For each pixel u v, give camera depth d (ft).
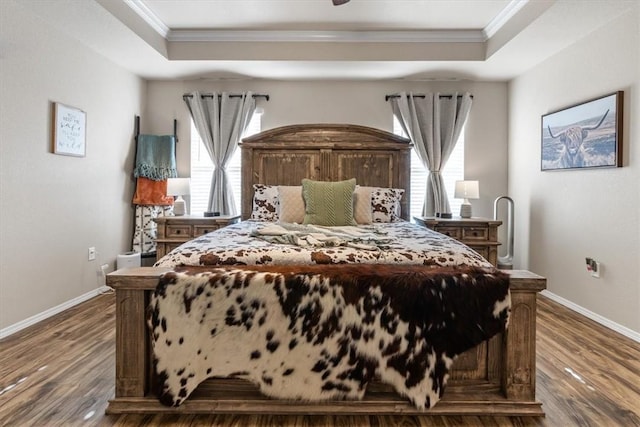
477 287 5.34
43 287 9.62
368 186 13.07
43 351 7.65
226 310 5.36
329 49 11.95
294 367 5.40
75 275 10.80
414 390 5.33
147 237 13.70
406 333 5.33
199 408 5.43
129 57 11.87
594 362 7.29
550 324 9.44
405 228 9.55
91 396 5.98
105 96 11.93
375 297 5.33
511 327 5.48
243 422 5.34
